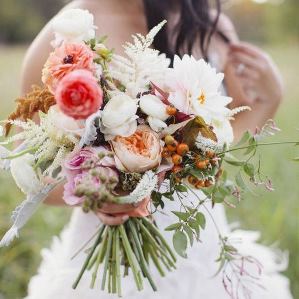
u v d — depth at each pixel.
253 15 21.38
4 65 11.20
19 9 24.61
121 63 1.49
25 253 3.51
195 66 1.46
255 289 2.02
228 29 2.34
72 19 1.47
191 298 1.91
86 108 1.33
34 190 1.52
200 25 2.08
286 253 3.11
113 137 1.42
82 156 1.42
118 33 2.01
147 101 1.42
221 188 1.57
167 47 2.05
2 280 3.28
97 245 1.67
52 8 25.09
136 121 1.44
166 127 1.44
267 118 2.33
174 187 1.54
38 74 1.91
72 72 1.34
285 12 23.72
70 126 1.39
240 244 2.12
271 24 23.86
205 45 2.21
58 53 1.42
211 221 2.03
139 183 1.38
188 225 1.59
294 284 3.29
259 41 23.02
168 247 1.65
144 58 1.48
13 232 1.56
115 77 1.47
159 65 1.49
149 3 2.00
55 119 1.40
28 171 1.50
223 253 1.72
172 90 1.45
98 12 2.02
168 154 1.44
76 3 2.05
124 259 1.68
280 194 4.12
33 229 3.57
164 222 1.90
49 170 1.46
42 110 1.46
